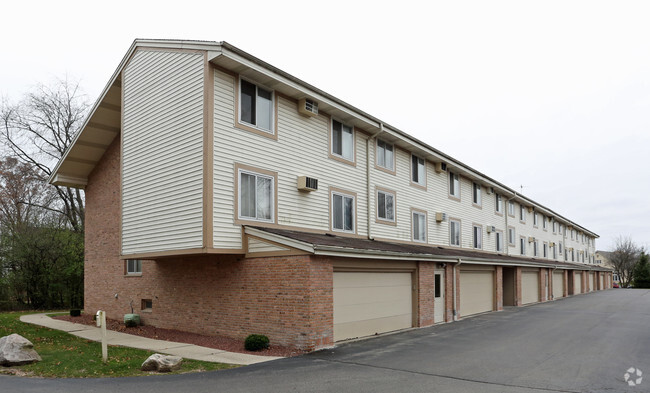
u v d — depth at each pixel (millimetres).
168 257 14406
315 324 11961
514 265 28328
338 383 8750
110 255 19000
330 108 16609
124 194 15570
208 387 8328
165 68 14367
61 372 9477
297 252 12125
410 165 22156
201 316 14562
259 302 12875
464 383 8992
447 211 25344
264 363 10461
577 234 59812
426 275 18234
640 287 73000
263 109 14492
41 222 27516
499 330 16922
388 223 19938
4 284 24812
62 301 26453
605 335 15773
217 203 12711
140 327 16453
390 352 12109
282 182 14812
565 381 9242
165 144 14023
